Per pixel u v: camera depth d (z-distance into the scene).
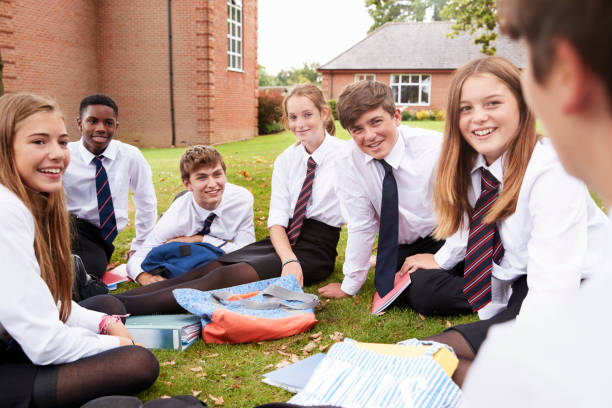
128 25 16.27
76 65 15.52
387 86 3.12
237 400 2.32
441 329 3.06
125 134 16.73
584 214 1.94
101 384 2.07
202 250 3.72
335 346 2.24
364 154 3.25
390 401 1.88
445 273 3.17
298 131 3.73
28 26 13.55
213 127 16.72
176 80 16.33
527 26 0.41
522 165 2.19
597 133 0.40
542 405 0.37
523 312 1.94
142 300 3.24
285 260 3.63
